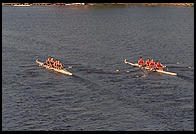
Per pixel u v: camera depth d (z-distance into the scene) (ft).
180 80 599.16
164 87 562.66
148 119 446.60
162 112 465.06
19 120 444.14
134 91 542.98
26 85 572.10
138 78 609.01
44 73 638.12
